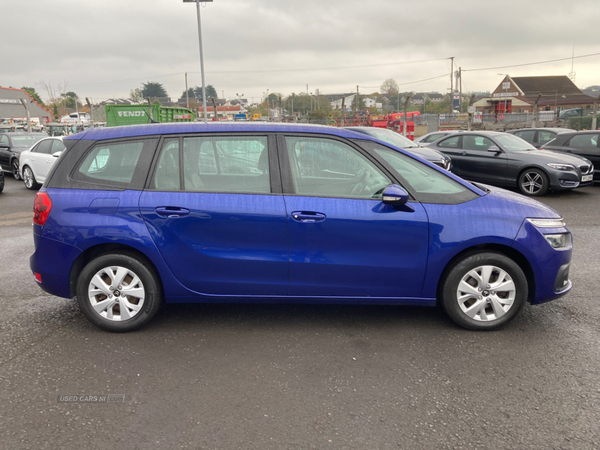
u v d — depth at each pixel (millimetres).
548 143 13281
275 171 3760
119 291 3826
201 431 2600
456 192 3811
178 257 3744
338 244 3699
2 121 42938
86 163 3877
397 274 3746
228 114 77125
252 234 3709
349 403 2861
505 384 3061
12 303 4621
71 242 3752
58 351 3559
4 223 8891
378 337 3770
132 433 2584
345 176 3783
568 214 9016
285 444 2490
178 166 3805
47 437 2547
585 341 3668
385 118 34188
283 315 4242
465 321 3820
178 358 3438
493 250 3793
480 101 68250
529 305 4426
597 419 2680
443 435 2559
